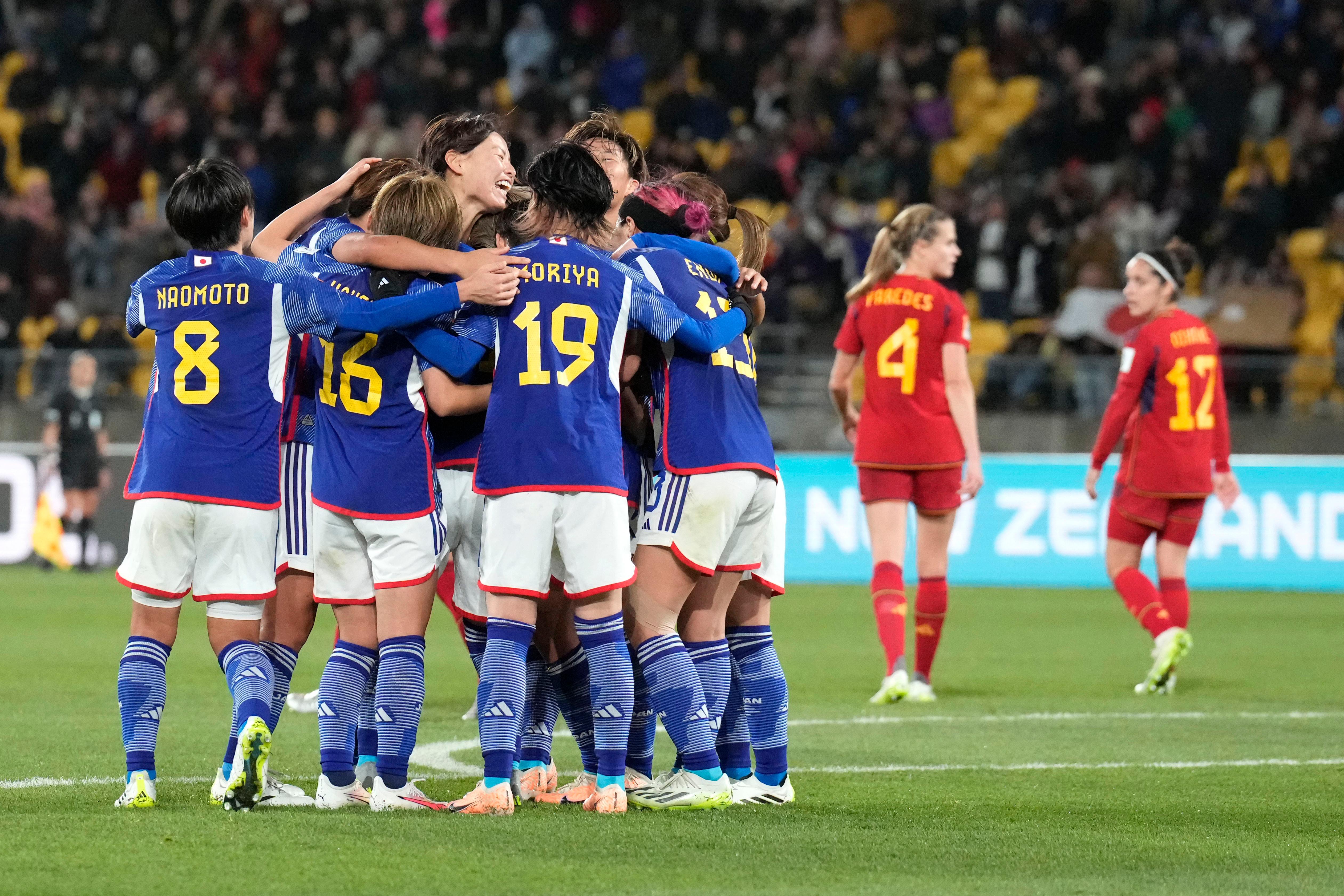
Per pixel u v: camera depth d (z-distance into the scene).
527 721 18.44
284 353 17.06
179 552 16.83
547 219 17.53
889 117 70.62
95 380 56.50
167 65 79.25
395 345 17.02
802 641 38.56
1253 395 54.31
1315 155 66.56
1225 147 68.69
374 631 17.44
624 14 77.94
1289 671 33.38
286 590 18.33
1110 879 13.75
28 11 81.50
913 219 28.80
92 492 56.41
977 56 77.00
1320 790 19.00
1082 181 65.62
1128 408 30.83
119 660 32.59
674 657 17.22
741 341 18.33
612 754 16.95
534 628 16.94
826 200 65.62
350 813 16.47
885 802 17.98
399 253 17.02
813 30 77.38
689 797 17.11
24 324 67.25
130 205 72.81
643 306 17.17
